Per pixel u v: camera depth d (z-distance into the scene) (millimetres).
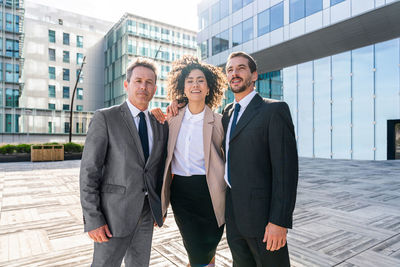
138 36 31609
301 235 3395
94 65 38500
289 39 15742
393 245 3068
